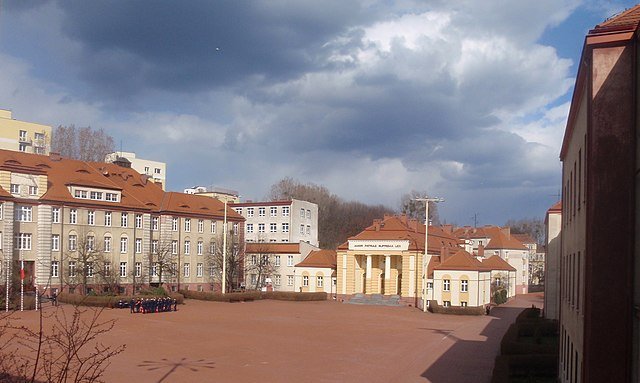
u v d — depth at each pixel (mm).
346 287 80750
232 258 83688
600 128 14117
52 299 51219
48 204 64625
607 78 14164
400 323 55250
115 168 82938
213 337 40500
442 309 67125
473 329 51219
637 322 13266
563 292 26625
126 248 73438
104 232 70875
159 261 75250
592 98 14250
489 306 71000
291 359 32469
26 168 63688
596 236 13914
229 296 73125
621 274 13680
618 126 14000
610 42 14148
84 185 69438
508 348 31594
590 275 13930
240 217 91250
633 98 13953
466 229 133875
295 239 102250
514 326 40406
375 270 83312
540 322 43344
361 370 29688
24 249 62938
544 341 38031
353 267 80875
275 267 89688
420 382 26953
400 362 32531
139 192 81000
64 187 68500
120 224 72812
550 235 51719
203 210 85562
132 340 37312
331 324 52312
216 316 55656
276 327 48375
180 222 81812
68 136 107875
